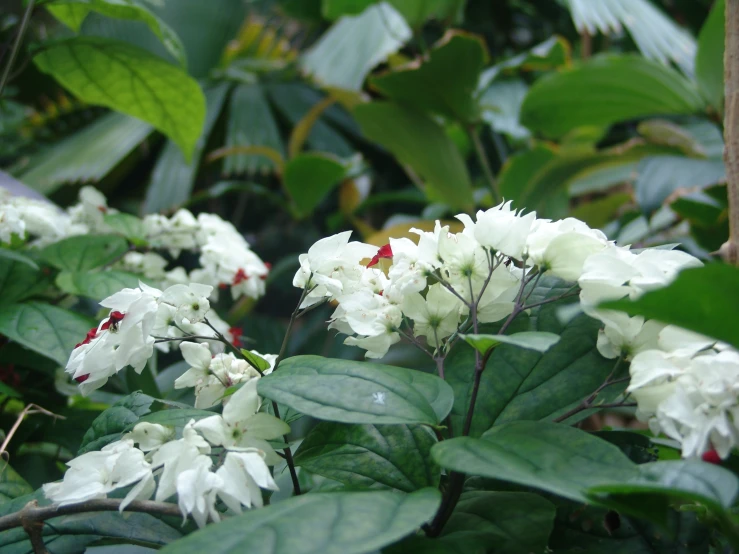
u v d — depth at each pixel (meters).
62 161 1.78
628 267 0.44
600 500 0.35
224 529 0.33
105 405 0.83
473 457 0.37
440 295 0.50
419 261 0.48
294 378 0.43
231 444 0.43
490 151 2.27
